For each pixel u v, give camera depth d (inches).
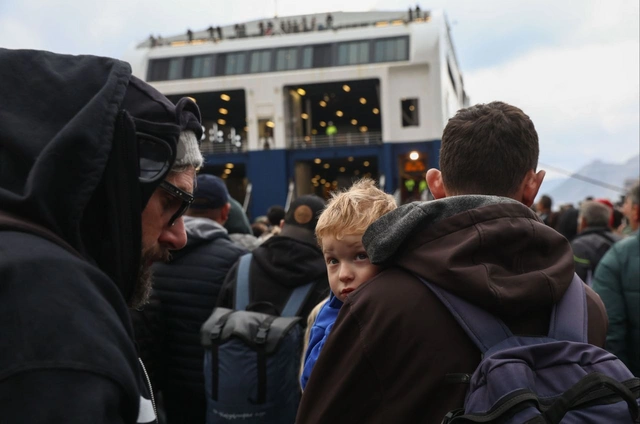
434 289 51.9
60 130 38.8
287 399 107.0
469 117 63.2
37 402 29.9
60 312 32.3
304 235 115.7
